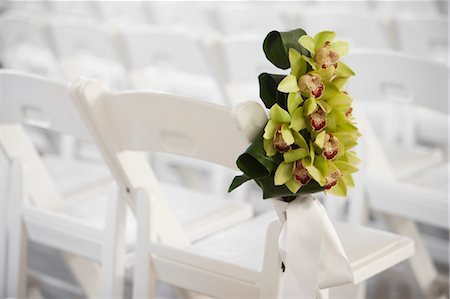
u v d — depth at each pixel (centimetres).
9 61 484
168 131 230
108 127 243
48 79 265
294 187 196
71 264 315
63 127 269
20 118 282
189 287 248
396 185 313
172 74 498
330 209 315
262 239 272
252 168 196
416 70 292
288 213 205
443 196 304
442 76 287
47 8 748
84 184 344
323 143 191
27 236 304
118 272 269
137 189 252
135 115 235
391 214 333
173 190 325
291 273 205
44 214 295
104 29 420
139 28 410
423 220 310
